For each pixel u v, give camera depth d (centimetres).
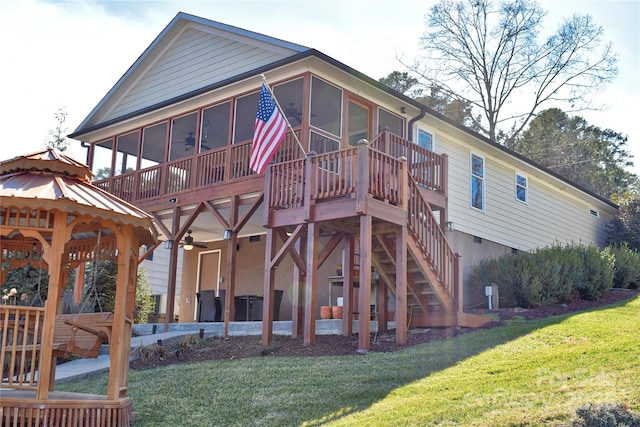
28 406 607
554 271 1464
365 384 785
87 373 1020
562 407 622
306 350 1037
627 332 954
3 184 650
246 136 1769
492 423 598
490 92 3164
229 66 1548
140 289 1852
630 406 605
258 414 706
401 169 1106
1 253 832
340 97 1437
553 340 959
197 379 888
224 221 1402
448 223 1573
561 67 3089
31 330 741
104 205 654
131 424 695
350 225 1168
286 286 1617
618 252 1831
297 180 1127
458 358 892
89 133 1853
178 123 1688
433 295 1205
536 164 1953
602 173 3919
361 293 1005
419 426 612
